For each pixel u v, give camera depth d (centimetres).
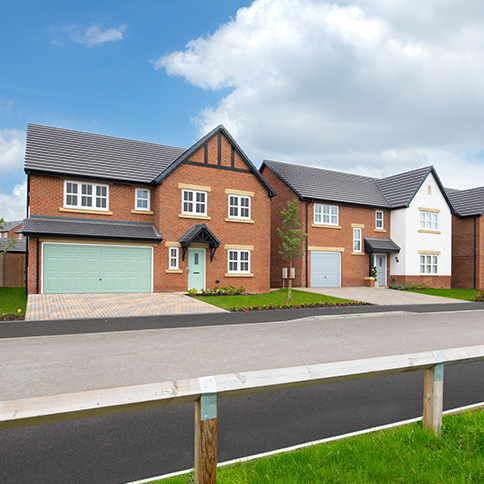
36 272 1688
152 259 1906
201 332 1018
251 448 392
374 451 359
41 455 377
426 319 1334
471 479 318
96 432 432
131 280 1866
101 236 1756
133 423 459
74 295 1662
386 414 488
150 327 1074
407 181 2825
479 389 593
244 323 1177
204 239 1942
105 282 1816
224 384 288
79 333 977
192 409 509
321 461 343
